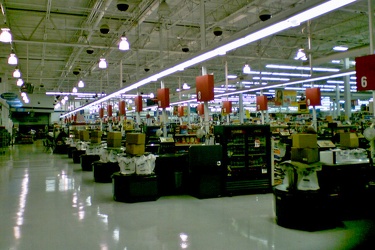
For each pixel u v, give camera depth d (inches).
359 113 676.1
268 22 203.2
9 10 404.8
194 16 458.0
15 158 597.3
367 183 205.2
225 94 660.1
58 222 198.5
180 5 407.5
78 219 205.0
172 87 1098.7
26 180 354.6
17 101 812.6
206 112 336.8
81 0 384.5
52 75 885.8
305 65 658.2
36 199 262.7
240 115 888.9
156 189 257.8
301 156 182.5
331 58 593.3
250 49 641.0
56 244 161.3
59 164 504.4
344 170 202.1
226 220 198.8
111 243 161.9
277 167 298.0
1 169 445.1
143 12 393.4
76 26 476.4
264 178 279.0
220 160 267.7
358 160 216.2
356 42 627.5
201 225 189.5
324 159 206.8
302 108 623.8
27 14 421.4
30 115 1343.5
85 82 952.9
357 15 475.5
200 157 263.9
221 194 267.0
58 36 527.5
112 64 737.0
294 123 568.7
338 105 989.8
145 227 187.0
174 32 526.3
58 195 278.1
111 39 526.3
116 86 1029.2
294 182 183.0
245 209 225.0
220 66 760.3
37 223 197.0
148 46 600.4
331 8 170.2
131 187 250.4
